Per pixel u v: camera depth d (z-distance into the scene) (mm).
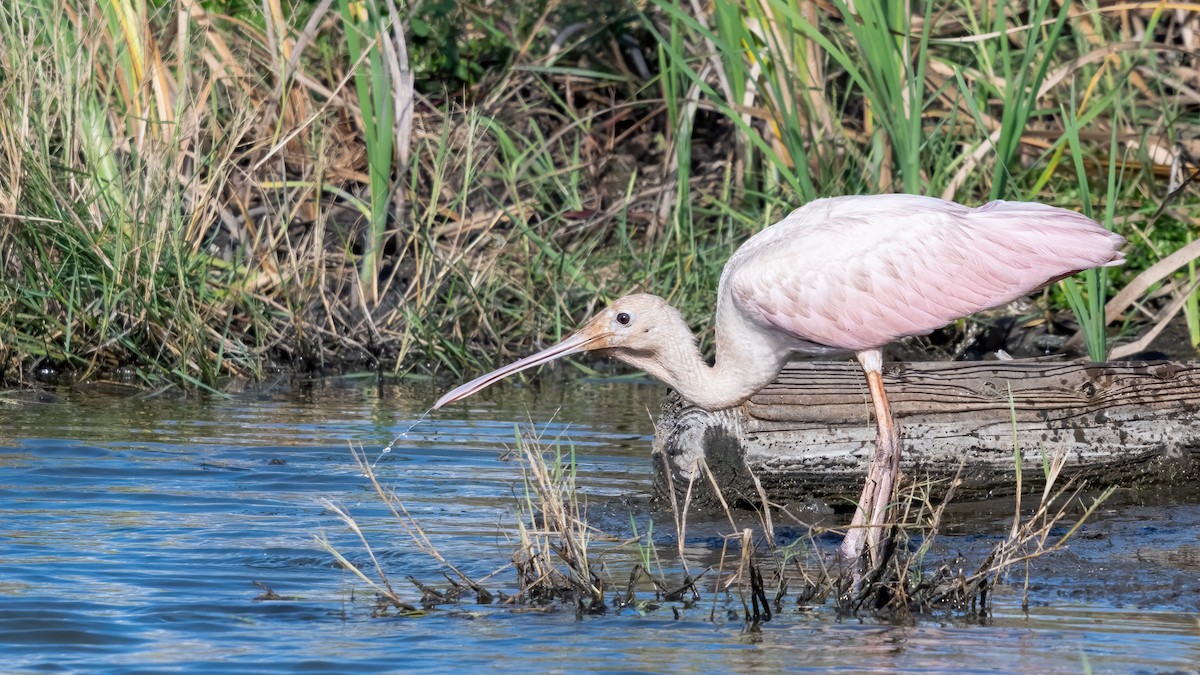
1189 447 11094
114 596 8367
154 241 15594
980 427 10836
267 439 12703
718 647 7691
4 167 15383
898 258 10164
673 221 17859
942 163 16047
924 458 10750
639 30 21109
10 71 15562
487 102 18266
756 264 10164
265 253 16422
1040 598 8695
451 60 19984
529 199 18797
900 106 15164
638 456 12484
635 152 20469
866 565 8969
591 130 20281
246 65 17625
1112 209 13953
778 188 17781
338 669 7270
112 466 11523
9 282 15320
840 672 7258
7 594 8297
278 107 17609
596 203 19094
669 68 18375
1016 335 16703
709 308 17328
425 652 7559
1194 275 14594
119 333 15492
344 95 18531
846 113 19438
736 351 10266
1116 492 11234
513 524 10203
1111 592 8781
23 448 12031
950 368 10969
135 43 16406
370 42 16859
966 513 10789
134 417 13508
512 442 12875
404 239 17750
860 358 10273
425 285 16766
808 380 10820
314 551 9414
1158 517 10594
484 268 17172
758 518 10688
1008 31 15227
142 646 7566
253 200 17672
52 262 15695
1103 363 11188
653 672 7246
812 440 10703
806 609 8508
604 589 8812
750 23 17406
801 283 10109
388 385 15883
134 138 16281
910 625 8148
